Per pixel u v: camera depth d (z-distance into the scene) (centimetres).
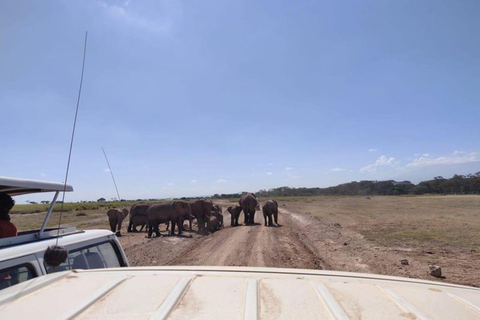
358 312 161
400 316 158
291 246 1416
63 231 347
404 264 1007
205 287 191
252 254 1207
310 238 1706
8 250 254
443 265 992
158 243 1481
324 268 977
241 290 186
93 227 2383
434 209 3419
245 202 2747
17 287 192
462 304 176
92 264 333
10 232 356
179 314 159
